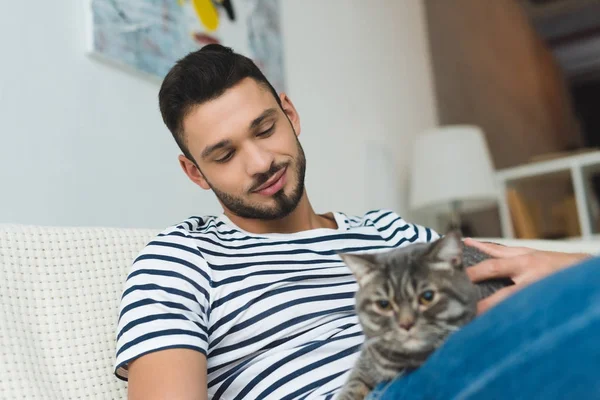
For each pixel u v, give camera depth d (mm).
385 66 3008
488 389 586
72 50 1469
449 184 2705
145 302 887
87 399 934
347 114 2580
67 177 1409
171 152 1714
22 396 841
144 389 820
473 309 852
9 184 1285
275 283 981
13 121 1312
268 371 938
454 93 3693
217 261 989
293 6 2350
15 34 1344
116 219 1511
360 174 2562
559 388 546
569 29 5828
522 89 4891
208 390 964
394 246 1150
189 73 1034
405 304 828
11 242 965
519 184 3299
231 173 1039
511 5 5133
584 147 6070
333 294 1006
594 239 2850
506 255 1036
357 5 2842
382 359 827
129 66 1583
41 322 948
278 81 2125
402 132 3051
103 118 1521
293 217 1117
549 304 605
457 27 3912
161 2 1696
